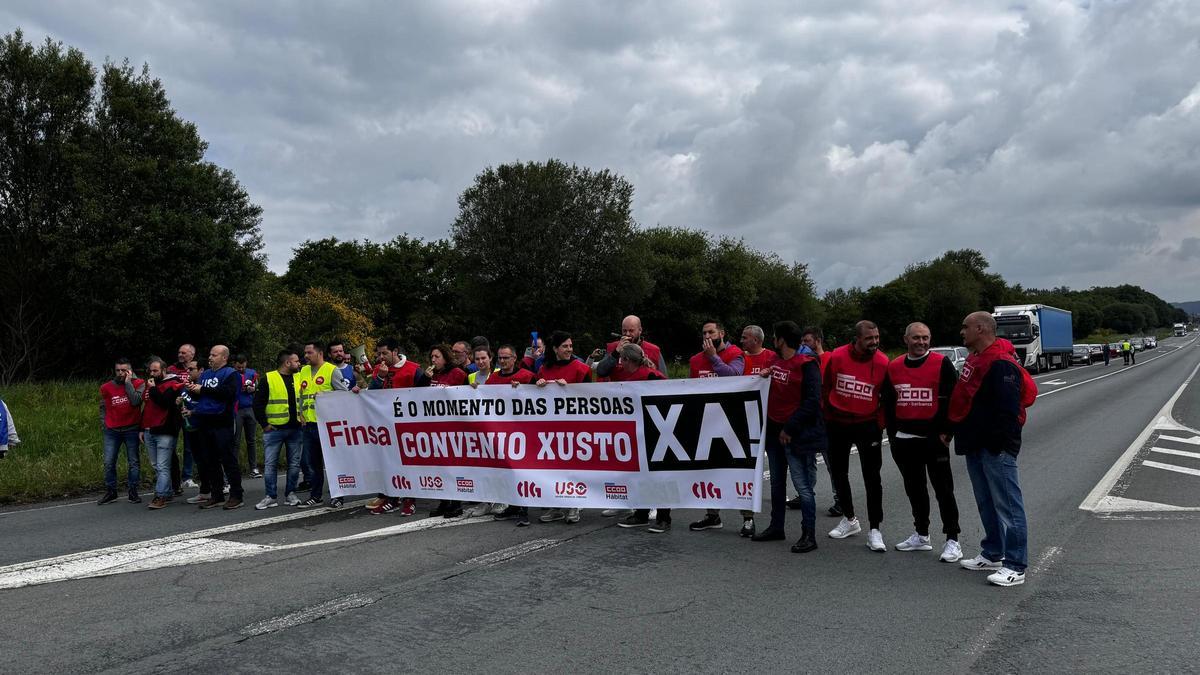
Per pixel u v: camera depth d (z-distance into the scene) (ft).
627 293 158.30
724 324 187.93
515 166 155.53
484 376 27.68
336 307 140.05
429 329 193.47
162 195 88.84
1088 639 14.46
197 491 33.86
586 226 154.92
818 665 13.37
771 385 22.53
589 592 17.61
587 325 155.53
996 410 18.06
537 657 13.78
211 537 23.71
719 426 23.06
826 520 25.61
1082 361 186.09
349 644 14.44
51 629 15.37
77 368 89.81
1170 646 14.03
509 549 21.67
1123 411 63.46
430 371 29.32
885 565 19.86
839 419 22.17
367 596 17.33
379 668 13.30
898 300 246.88
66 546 22.94
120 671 13.24
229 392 28.68
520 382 25.96
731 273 188.75
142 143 90.22
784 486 22.49
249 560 20.63
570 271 154.20
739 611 16.25
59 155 86.58
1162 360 200.54
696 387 23.26
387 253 207.92
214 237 90.17
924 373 20.44
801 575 18.97
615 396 24.25
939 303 272.31
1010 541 18.02
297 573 19.27
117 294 83.76
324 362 30.30
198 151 95.14
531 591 17.71
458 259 156.56
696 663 13.48
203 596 17.44
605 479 24.48
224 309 91.66
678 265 179.52
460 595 17.42
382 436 28.07
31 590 18.13
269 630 15.20
